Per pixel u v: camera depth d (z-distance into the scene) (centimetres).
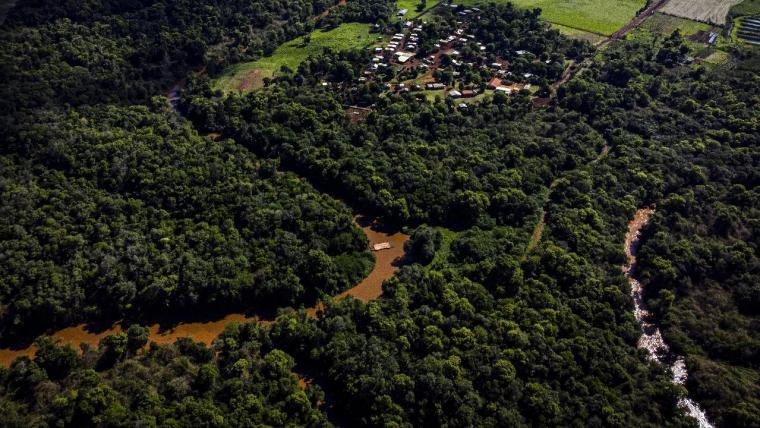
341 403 12256
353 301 14100
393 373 12144
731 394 12562
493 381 12019
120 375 12238
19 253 14300
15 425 10938
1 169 16950
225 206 16662
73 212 15862
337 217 16475
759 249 15975
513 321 13462
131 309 14325
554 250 15250
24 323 13625
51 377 12238
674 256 15650
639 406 12150
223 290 14350
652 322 14788
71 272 14312
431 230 16288
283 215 16250
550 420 11594
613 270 15425
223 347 13075
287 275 14700
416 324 13350
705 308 14750
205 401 11519
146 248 15038
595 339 13200
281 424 11350
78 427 11025
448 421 11500
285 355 12825
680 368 13612
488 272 14888
